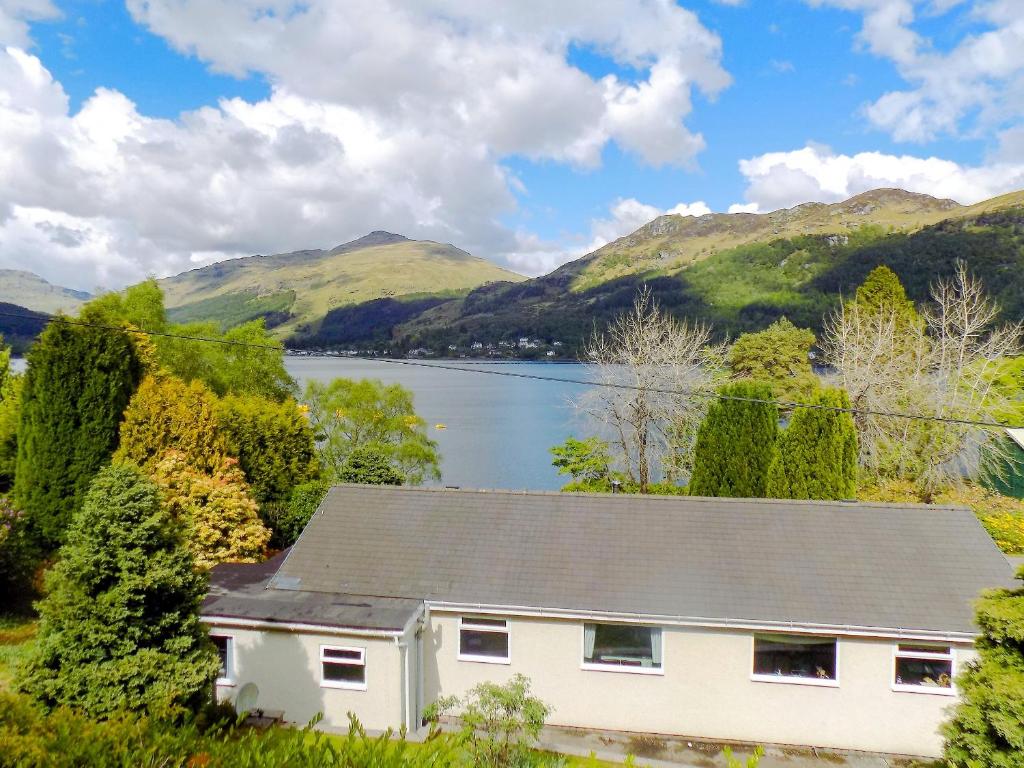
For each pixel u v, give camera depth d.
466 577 15.15
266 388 38.50
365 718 13.65
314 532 16.84
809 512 16.38
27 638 16.31
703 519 16.38
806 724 13.81
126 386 21.42
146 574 10.77
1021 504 26.17
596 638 14.43
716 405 23.16
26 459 20.36
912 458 29.03
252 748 6.36
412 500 17.69
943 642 13.41
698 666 14.05
